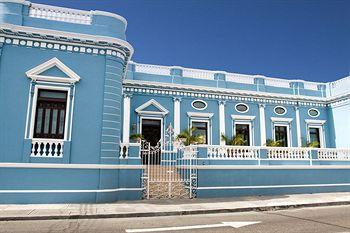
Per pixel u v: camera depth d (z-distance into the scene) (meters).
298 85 24.08
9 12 12.09
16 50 11.97
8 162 11.17
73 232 7.42
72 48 12.55
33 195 11.06
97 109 12.44
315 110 24.22
